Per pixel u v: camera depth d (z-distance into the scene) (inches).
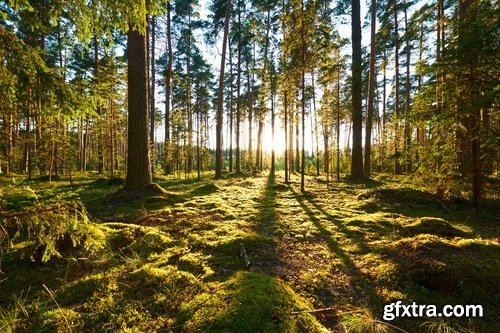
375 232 212.4
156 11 165.5
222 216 254.5
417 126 299.0
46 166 587.5
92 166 1234.0
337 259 163.0
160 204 291.6
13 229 176.2
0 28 115.7
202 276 134.1
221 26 865.5
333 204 331.3
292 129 848.9
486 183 292.5
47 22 139.3
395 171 716.7
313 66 428.1
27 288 126.6
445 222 214.1
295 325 95.6
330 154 1007.6
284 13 440.5
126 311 106.4
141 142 330.0
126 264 146.8
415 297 122.0
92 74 761.0
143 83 329.7
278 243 187.0
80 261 145.9
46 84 130.9
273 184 542.3
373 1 613.3
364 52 823.7
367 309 114.6
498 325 105.2
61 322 100.4
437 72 269.1
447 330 101.7
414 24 620.7
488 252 148.6
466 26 245.6
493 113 245.8
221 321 95.1
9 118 157.6
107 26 154.2
